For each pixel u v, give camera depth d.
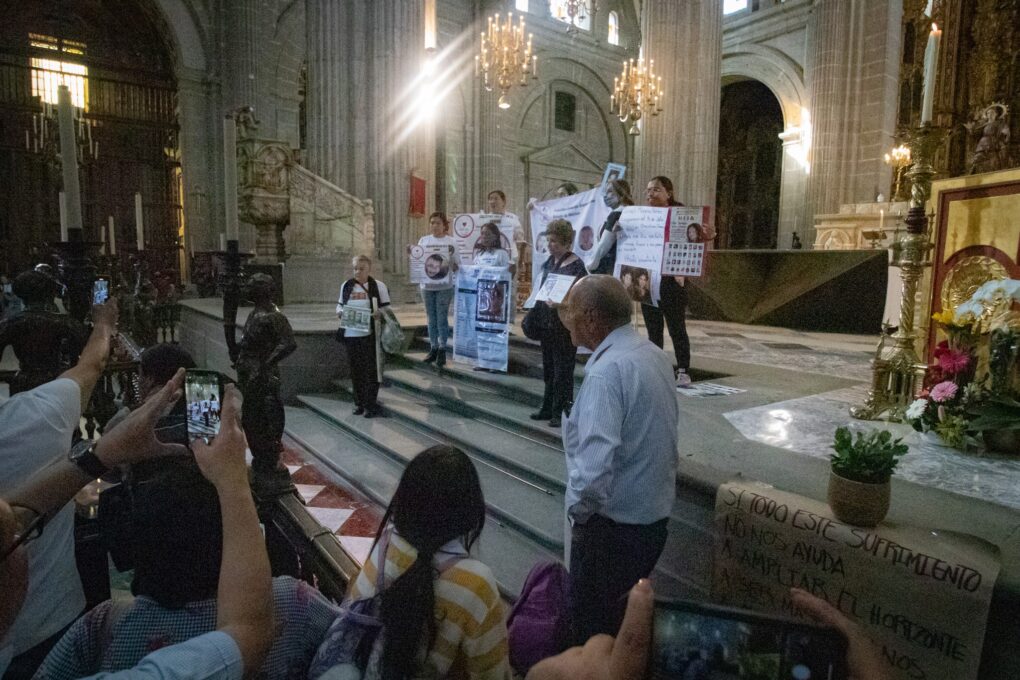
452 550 1.61
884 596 2.18
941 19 12.91
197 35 18.30
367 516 4.67
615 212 5.32
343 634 1.54
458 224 7.75
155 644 1.33
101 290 5.23
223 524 1.19
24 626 1.84
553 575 2.54
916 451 3.52
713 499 2.86
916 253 4.17
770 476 3.01
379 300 6.62
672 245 5.00
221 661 1.04
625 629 1.07
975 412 3.50
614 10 28.34
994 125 10.74
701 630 1.04
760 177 29.67
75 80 17.59
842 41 17.58
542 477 4.50
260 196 11.64
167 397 1.43
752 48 25.27
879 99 17.16
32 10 16.78
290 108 19.75
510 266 6.71
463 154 23.77
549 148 26.52
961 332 3.66
